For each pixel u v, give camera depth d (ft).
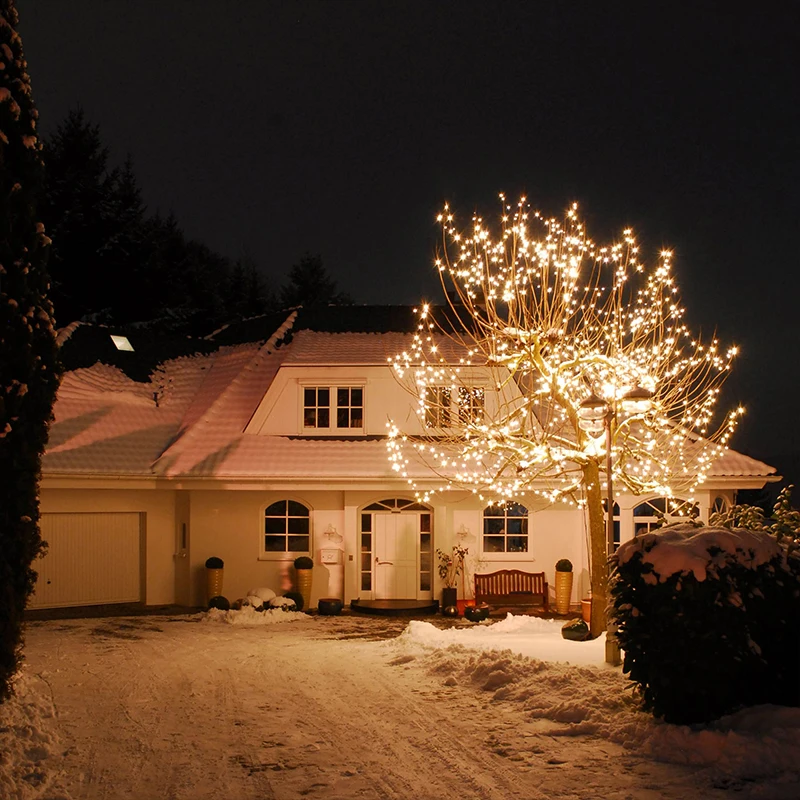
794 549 31.22
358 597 72.02
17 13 34.12
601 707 31.07
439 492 72.02
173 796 24.02
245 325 95.09
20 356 32.65
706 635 28.14
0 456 31.94
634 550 29.89
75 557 69.92
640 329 57.57
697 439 70.38
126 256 127.24
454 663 39.96
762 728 27.09
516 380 71.20
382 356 76.89
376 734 29.96
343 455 72.59
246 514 72.59
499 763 26.58
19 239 33.40
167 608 71.26
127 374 84.53
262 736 29.86
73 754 27.76
